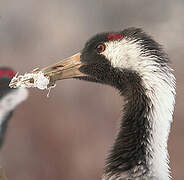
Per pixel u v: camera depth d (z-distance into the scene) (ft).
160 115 21.68
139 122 21.71
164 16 36.32
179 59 29.37
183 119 25.31
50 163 25.21
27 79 21.94
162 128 21.66
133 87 21.79
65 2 39.52
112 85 21.90
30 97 25.61
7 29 36.40
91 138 25.45
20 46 34.42
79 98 26.89
